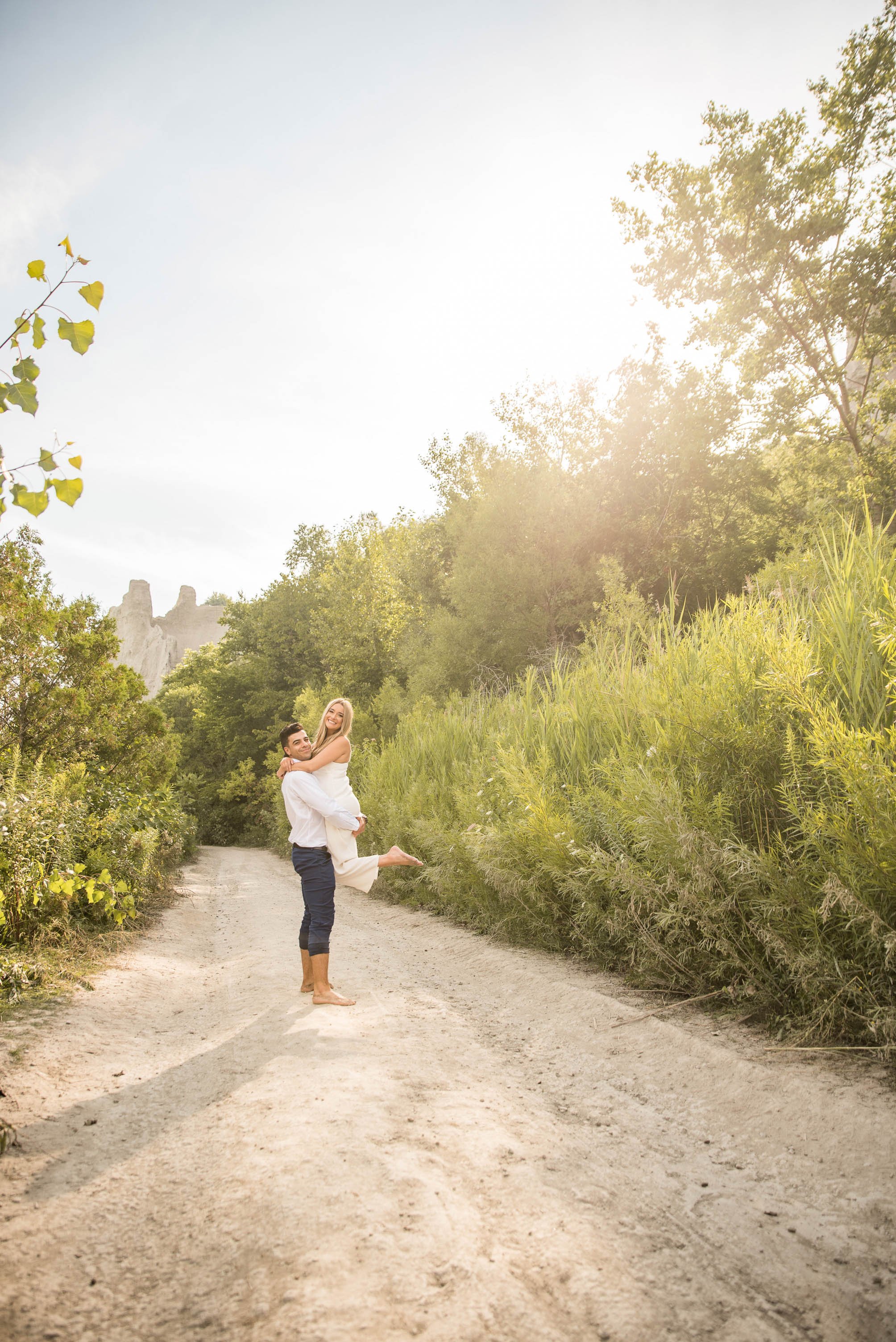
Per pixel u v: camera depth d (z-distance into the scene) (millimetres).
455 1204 2139
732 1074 3156
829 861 3379
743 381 20266
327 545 43562
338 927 8156
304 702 26750
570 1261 1903
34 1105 2865
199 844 29938
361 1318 1610
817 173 18422
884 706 3742
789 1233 2123
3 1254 1888
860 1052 3174
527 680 10039
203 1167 2395
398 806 10602
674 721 4730
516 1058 3760
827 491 19688
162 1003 4805
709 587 19172
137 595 135250
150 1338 1584
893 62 17578
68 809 6777
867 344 19547
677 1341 1629
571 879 5254
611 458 20297
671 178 19641
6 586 9922
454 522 20125
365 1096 2912
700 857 3938
